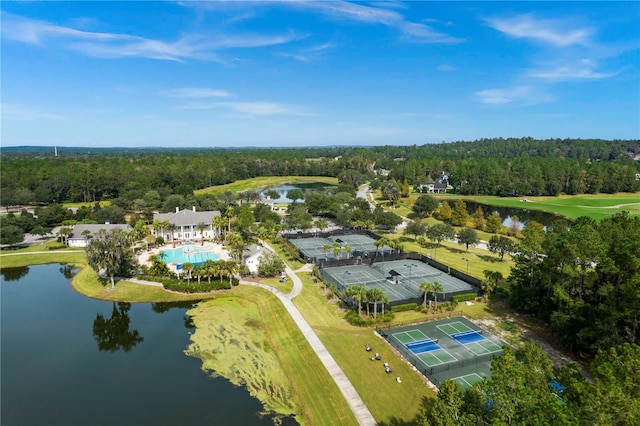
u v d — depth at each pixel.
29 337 61.47
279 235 120.38
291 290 76.19
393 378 47.50
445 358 52.09
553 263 59.62
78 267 96.12
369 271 88.38
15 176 174.12
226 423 41.28
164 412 43.25
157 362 53.91
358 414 41.34
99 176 178.75
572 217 154.00
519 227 137.50
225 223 120.31
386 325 61.34
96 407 44.31
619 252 48.50
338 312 66.19
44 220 129.75
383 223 127.44
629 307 44.59
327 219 151.38
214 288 77.94
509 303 68.56
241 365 52.84
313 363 51.25
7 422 41.84
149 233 117.44
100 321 67.19
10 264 96.94
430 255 101.88
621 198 199.88
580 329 50.09
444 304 68.50
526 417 25.69
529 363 31.03
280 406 44.12
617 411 23.38
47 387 48.25
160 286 80.31
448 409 29.84
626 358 28.36
